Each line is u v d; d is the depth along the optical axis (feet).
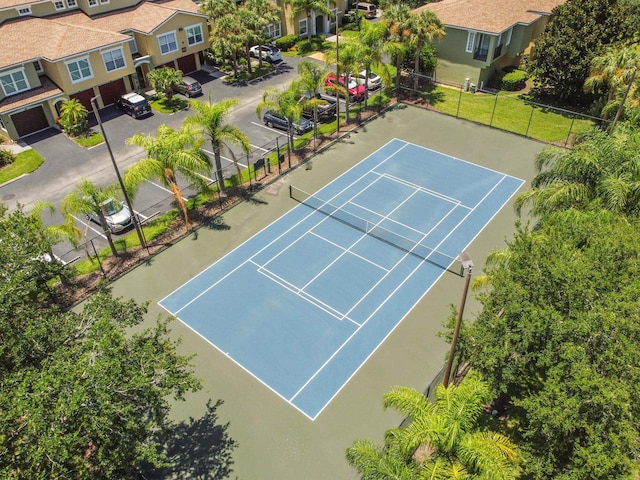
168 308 76.89
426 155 113.60
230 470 55.77
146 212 97.81
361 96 138.51
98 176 109.70
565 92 129.80
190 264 85.10
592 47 122.52
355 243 88.48
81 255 87.66
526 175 105.81
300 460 56.70
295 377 66.23
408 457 44.06
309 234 90.84
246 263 84.94
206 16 153.58
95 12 145.59
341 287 79.66
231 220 94.94
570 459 46.34
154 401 45.65
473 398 45.21
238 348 70.38
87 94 136.05
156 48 145.48
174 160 84.53
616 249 52.65
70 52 125.18
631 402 43.91
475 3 144.46
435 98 139.54
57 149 120.16
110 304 53.11
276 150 115.65
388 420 60.85
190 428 60.13
